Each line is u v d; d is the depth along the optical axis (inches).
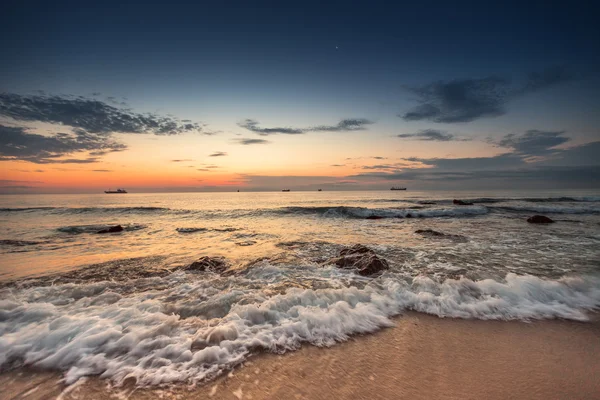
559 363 140.3
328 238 506.9
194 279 272.8
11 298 220.2
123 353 144.5
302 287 244.5
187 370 132.6
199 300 216.2
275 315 183.5
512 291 224.5
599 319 185.3
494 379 128.0
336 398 115.5
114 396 116.8
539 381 126.6
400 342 159.0
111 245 459.5
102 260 352.5
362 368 135.6
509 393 119.0
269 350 148.8
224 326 166.6
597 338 163.2
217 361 138.9
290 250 399.5
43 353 143.9
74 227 653.9
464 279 245.3
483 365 138.5
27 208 1182.3
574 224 674.2
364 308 196.4
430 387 122.6
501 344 157.4
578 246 409.1
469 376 130.0
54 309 192.9
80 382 124.9
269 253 386.9
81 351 145.3
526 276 250.5
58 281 270.5
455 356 146.1
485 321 183.8
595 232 544.1
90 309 195.6
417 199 1843.0
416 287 235.8
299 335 163.3
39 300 217.9
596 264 311.1
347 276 275.7
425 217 880.9
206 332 162.1
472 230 584.7
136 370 132.4
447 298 213.9
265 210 1035.3
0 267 319.6
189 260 351.3
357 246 362.3
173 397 116.4
